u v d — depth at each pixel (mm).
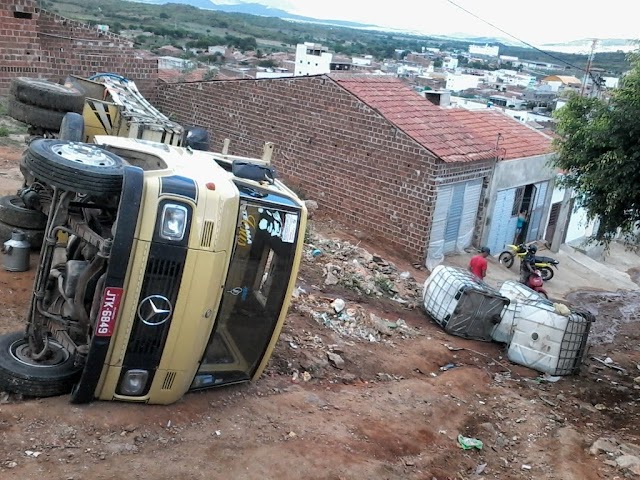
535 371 10914
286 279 6633
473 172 17406
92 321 5535
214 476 5414
